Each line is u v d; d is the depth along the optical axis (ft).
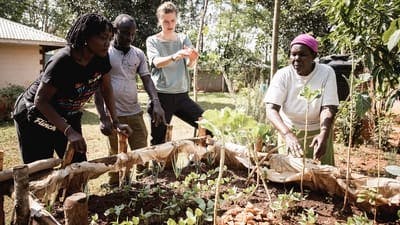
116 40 10.73
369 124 18.35
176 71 12.35
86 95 8.50
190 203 7.64
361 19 9.30
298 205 7.58
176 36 12.69
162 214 7.10
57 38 41.39
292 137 8.02
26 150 8.73
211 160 10.09
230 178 9.13
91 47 7.35
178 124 28.45
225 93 59.98
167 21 12.09
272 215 6.52
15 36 36.40
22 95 8.63
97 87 8.87
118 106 10.88
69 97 8.09
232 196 7.62
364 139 18.71
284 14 51.55
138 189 8.46
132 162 8.36
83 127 26.96
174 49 12.57
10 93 32.04
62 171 7.07
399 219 6.79
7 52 36.78
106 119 9.61
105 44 7.39
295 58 8.62
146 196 7.89
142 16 57.00
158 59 11.68
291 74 9.04
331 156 9.46
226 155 9.84
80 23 7.23
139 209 7.52
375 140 17.76
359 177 7.54
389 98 11.02
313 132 9.15
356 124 18.54
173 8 12.12
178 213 7.32
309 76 8.82
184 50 11.08
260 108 16.21
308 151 9.17
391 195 7.02
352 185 7.53
